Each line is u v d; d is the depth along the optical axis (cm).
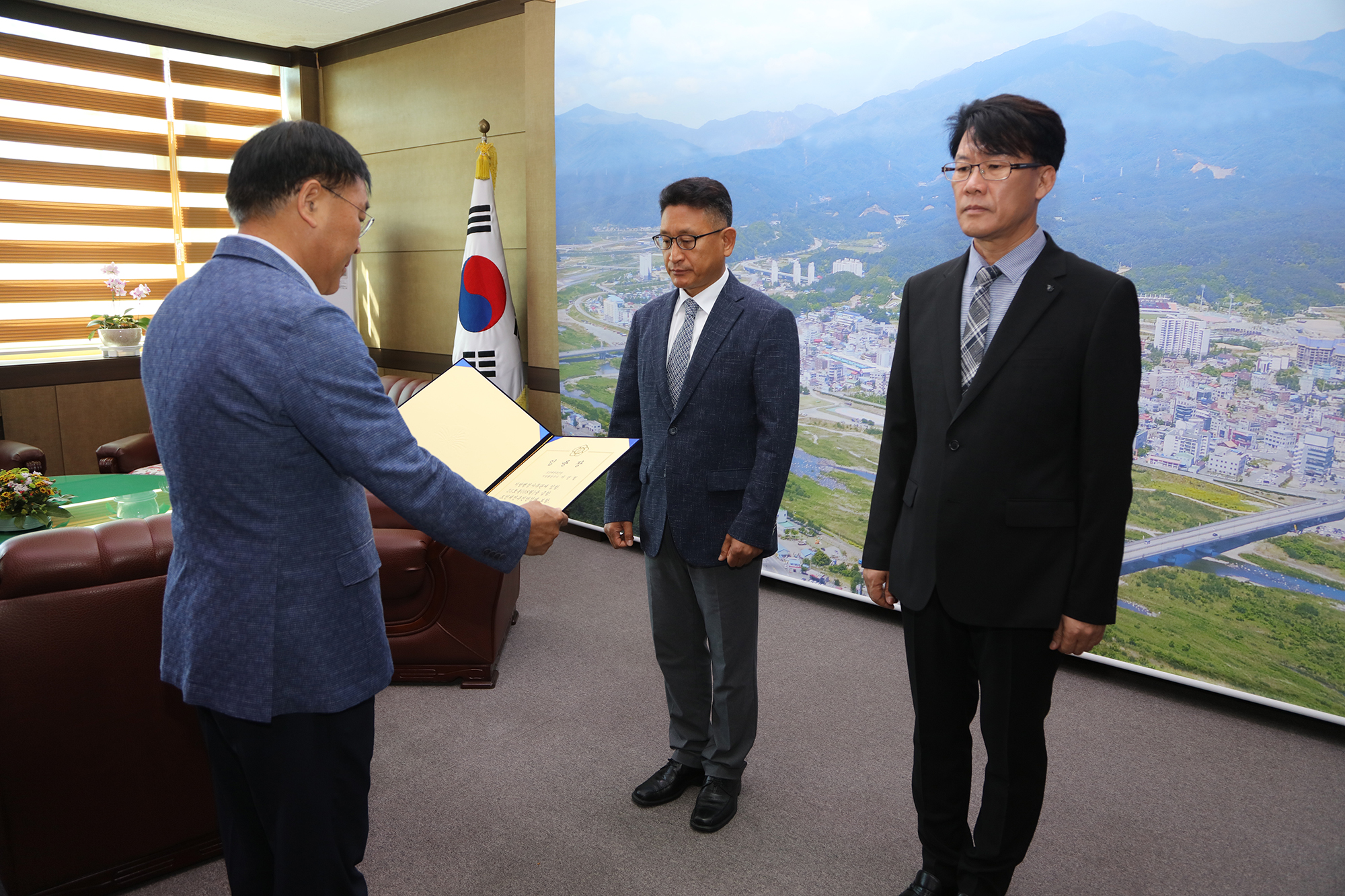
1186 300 263
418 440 155
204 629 114
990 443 147
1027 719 153
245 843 131
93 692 174
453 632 278
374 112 533
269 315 110
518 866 192
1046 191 145
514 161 462
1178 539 271
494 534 126
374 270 552
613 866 192
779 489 192
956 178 149
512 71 453
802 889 184
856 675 294
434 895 182
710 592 200
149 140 519
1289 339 246
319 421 111
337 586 119
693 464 197
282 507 114
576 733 252
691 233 190
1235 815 213
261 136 120
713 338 195
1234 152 249
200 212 546
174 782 187
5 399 449
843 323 347
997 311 152
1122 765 237
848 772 232
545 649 313
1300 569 250
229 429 111
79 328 505
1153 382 272
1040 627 146
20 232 478
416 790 222
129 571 177
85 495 295
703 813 206
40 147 480
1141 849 199
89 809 177
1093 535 142
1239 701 269
